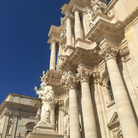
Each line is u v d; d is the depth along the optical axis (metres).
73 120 16.17
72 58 19.20
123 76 14.47
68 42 26.08
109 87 17.06
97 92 17.31
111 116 15.09
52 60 32.12
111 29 15.62
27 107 46.53
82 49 18.48
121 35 15.97
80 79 17.81
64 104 24.59
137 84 13.05
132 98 12.95
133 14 15.00
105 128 15.05
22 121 44.34
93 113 15.35
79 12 28.45
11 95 47.09
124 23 15.69
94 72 18.38
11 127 41.91
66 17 29.89
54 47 34.31
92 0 25.70
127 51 14.83
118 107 11.62
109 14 20.03
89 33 16.27
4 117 42.34
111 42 15.27
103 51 14.66
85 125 14.64
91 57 19.16
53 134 9.87
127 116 10.97
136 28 14.69
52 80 26.50
